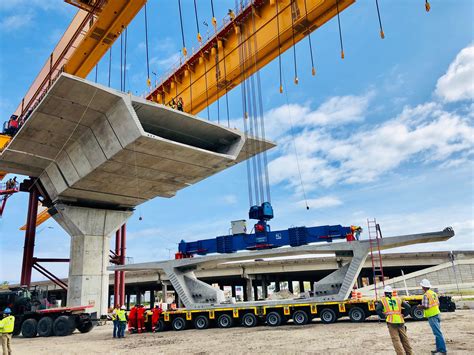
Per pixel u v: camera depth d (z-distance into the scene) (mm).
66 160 27500
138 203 33750
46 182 31078
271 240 19562
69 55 31641
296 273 55500
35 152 27016
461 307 22625
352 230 18453
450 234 16359
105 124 23234
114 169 26094
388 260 48156
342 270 17766
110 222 32344
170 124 24844
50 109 22172
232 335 15000
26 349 15117
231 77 26406
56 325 20281
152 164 25875
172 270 20312
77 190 29500
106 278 31219
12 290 22156
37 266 32406
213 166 27688
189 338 15164
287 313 17359
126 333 19844
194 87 29312
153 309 20172
